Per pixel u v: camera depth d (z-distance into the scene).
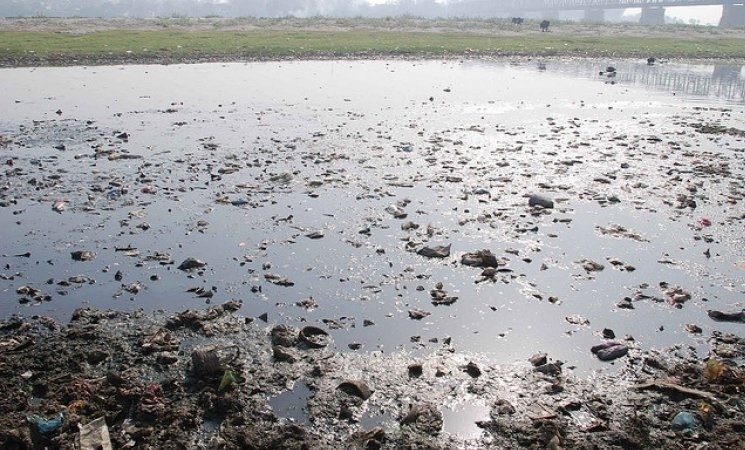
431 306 7.49
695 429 5.32
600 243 9.56
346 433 5.27
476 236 9.76
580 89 28.98
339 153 15.21
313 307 7.44
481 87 29.02
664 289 7.99
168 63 37.66
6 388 5.84
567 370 6.21
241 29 61.28
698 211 11.10
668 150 15.94
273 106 22.56
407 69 37.22
